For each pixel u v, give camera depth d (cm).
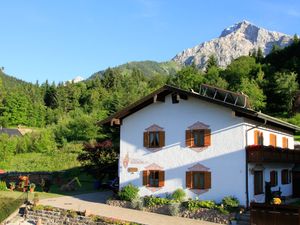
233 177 2683
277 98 9806
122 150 3178
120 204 3036
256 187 2766
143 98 3017
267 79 11169
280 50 15312
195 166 2841
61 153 6469
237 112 2711
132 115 3169
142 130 3108
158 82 16075
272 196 2870
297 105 9081
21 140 7194
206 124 2834
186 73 13138
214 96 3456
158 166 2997
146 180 3036
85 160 4300
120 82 16400
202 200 2764
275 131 3372
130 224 2402
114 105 9056
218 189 2728
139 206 2920
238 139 2698
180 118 2953
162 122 3027
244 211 2534
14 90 15488
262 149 2645
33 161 6075
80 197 3488
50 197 3466
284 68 12612
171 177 2934
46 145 7019
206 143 2816
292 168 3553
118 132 4947
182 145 2920
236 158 2689
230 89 10694
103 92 14050
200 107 2873
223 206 2591
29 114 12331
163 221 2511
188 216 2683
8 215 2981
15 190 3962
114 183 3894
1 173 4675
